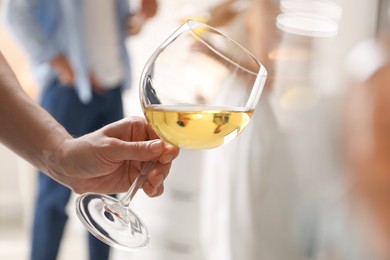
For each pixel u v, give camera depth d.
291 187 1.05
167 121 0.62
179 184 1.65
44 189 2.12
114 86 2.20
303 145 0.99
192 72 0.64
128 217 0.74
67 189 2.11
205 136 0.63
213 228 1.35
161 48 0.66
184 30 0.66
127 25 2.22
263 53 1.24
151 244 1.72
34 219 2.15
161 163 0.76
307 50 1.21
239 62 0.64
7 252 2.93
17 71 2.98
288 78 1.16
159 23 2.33
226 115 0.61
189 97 0.64
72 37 2.03
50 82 2.12
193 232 1.65
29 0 2.01
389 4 1.10
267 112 1.14
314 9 1.22
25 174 3.32
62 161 0.78
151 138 0.80
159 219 1.69
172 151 0.74
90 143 0.75
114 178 0.82
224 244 1.29
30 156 0.82
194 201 1.62
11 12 2.04
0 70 0.85
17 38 2.07
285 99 1.11
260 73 0.64
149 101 0.65
